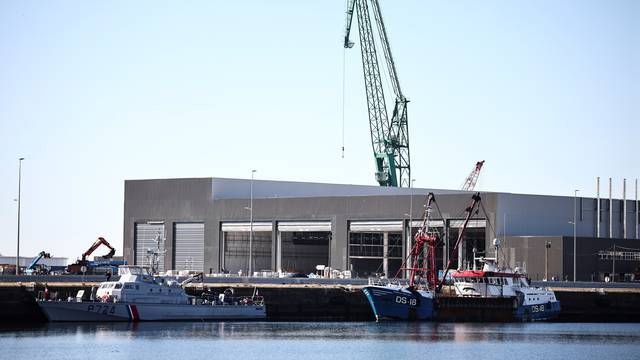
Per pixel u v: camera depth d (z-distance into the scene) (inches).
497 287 7327.8
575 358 5565.9
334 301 7406.5
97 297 6525.6
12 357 5236.2
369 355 5541.3
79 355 5315.0
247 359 5329.7
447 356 5565.9
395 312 7096.5
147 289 6565.0
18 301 6579.7
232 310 6884.8
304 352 5585.6
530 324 7337.6
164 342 5767.7
